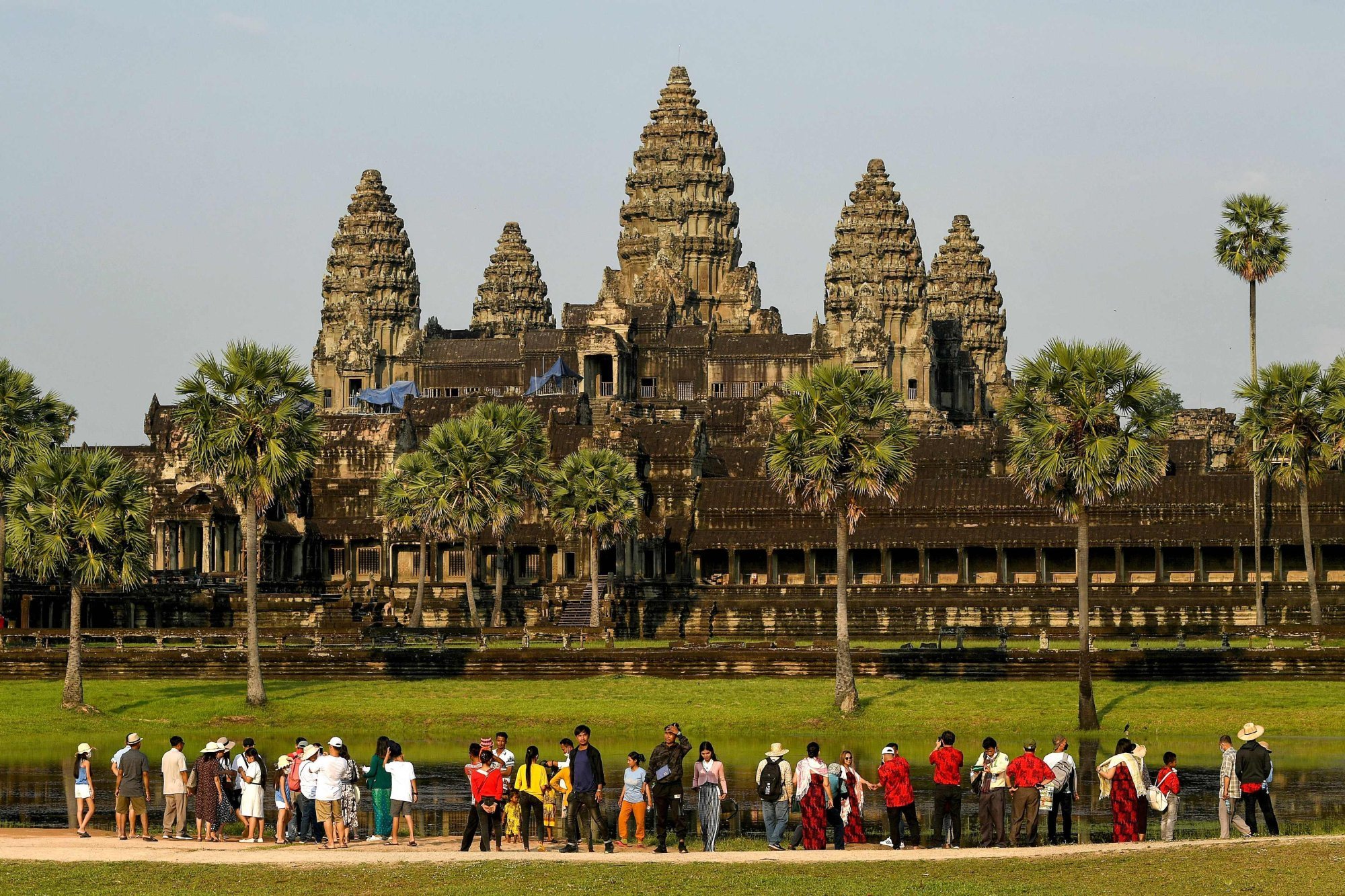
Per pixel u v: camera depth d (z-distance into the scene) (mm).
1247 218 178750
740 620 185250
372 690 129500
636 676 133375
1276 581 185375
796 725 116125
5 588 165750
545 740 113438
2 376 145500
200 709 123625
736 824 82312
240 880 64188
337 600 181625
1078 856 65688
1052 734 111875
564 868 64812
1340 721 113188
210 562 197500
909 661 130750
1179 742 108250
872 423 122312
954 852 67500
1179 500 194625
